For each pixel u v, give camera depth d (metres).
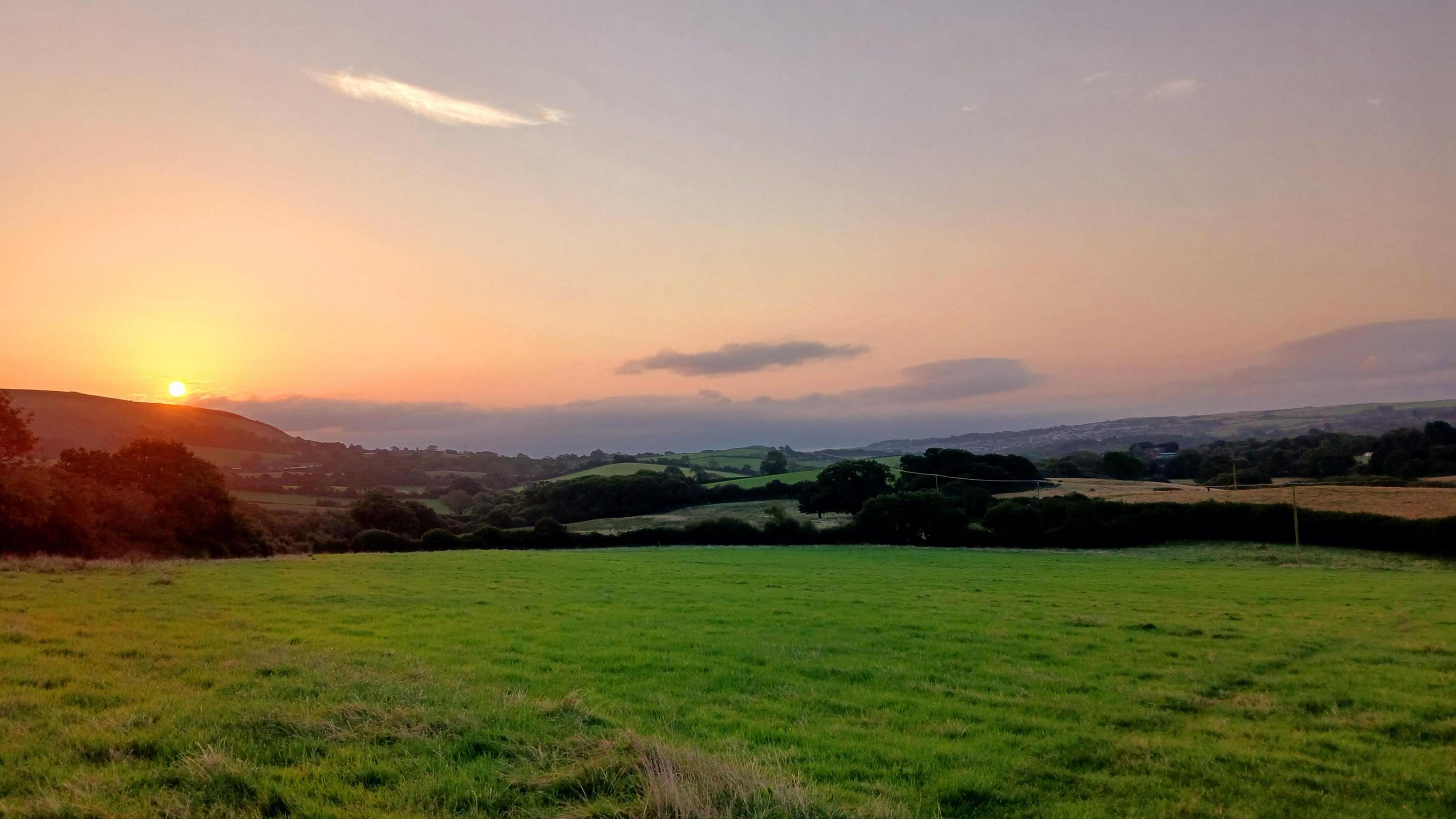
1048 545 72.75
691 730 11.10
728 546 75.19
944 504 76.75
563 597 28.20
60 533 44.75
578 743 8.66
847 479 95.81
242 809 6.61
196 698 10.02
